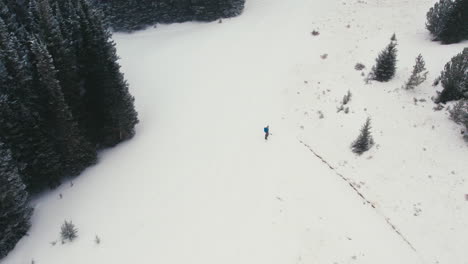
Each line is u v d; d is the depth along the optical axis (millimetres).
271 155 22297
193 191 20641
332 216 18203
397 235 17078
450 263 15703
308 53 31422
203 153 23359
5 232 17453
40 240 18453
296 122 24656
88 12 22141
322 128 23516
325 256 16578
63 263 17297
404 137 21250
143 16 39281
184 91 29703
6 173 16859
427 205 17844
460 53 24375
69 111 20125
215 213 19125
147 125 26734
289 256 16688
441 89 23938
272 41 34031
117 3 38000
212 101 28172
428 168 19266
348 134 22484
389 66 25438
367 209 18375
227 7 39188
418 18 33312
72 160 21734
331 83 27328
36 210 20359
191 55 34031
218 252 17203
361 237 17188
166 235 18281
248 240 17562
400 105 23500
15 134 18906
